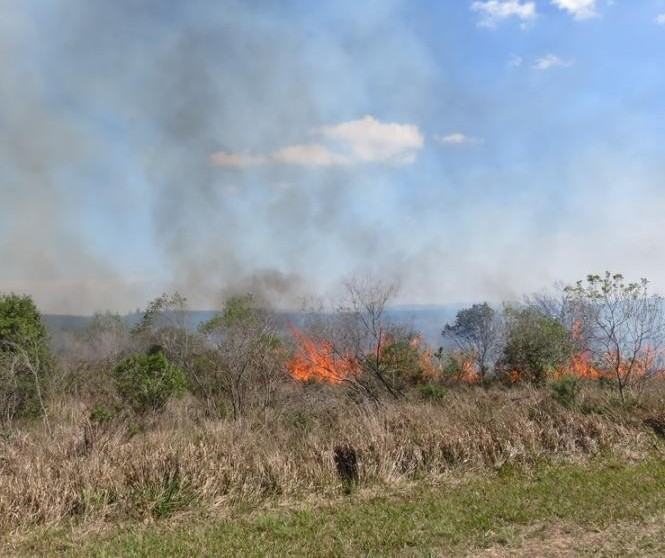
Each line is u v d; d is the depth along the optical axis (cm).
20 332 1191
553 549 586
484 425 980
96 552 597
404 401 1197
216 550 600
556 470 879
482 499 750
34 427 1013
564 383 1177
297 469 822
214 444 852
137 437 913
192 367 1372
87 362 1520
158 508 710
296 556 584
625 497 740
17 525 663
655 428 1048
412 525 659
